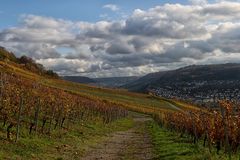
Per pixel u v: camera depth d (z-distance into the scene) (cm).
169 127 6900
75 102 5950
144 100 18938
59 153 2855
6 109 3328
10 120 3375
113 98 16438
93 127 5741
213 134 3159
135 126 8362
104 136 4866
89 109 7275
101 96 16050
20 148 2672
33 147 2834
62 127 4553
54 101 4456
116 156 3025
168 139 4550
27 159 2405
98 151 3284
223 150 3178
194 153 2823
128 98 18350
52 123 4409
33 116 4206
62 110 4556
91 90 18050
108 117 7700
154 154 3077
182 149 3191
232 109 2969
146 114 13512
